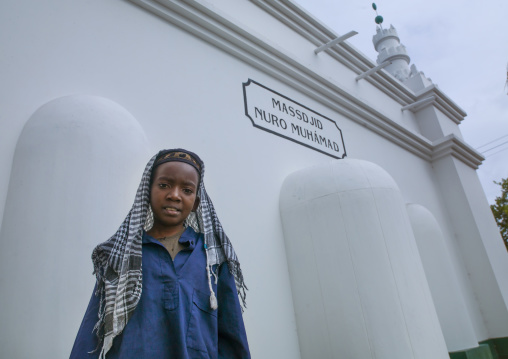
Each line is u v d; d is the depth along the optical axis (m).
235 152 3.73
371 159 6.00
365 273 3.29
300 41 6.07
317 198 3.66
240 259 3.29
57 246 2.06
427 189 7.32
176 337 1.34
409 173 6.97
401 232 3.60
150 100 3.20
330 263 3.42
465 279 6.95
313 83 5.23
